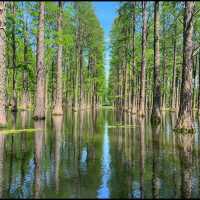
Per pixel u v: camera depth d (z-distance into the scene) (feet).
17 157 35.29
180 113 57.06
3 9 61.41
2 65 61.98
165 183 25.50
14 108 117.91
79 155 36.27
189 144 43.62
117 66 182.50
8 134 53.72
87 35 152.87
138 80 141.90
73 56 161.68
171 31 115.75
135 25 112.78
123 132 57.93
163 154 36.55
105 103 329.11
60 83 106.73
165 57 143.02
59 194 23.13
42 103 82.84
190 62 56.85
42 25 81.51
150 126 69.46
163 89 154.61
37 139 48.39
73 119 91.91
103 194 22.99
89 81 183.62
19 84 151.23
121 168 30.12
